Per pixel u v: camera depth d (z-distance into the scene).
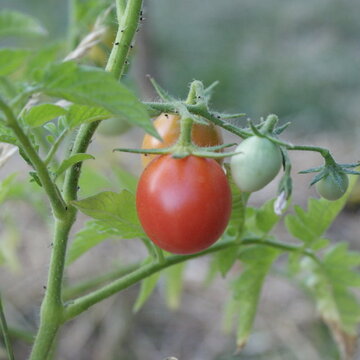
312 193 0.70
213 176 0.22
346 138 0.87
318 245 0.33
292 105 1.02
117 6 0.24
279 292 0.56
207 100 0.25
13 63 0.19
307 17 1.32
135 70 0.69
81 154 0.23
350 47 1.19
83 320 0.52
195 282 0.58
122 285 0.27
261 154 0.22
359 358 0.47
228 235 0.31
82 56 0.34
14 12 0.23
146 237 0.27
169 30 1.28
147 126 0.19
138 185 0.23
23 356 0.50
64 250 0.25
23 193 0.43
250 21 1.34
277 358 0.50
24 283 0.56
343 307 0.37
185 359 0.51
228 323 0.42
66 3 1.14
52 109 0.22
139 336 0.53
